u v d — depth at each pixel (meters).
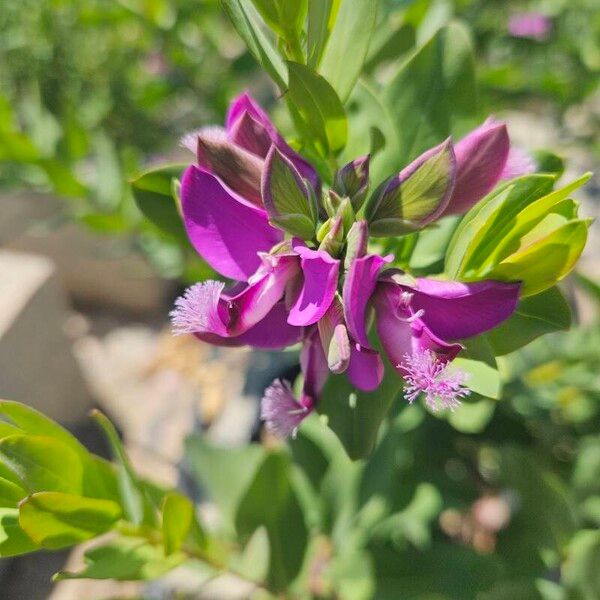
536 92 0.21
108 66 0.26
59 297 0.24
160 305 0.30
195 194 0.08
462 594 0.12
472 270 0.08
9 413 0.08
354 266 0.06
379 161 0.09
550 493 0.12
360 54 0.08
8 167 0.18
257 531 0.13
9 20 0.28
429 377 0.07
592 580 0.12
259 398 0.22
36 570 0.21
